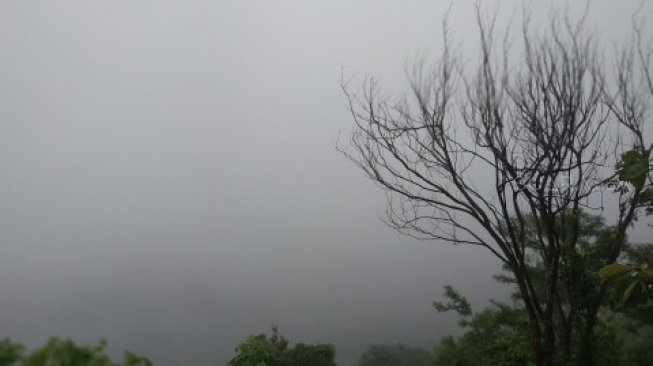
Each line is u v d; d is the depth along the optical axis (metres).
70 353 2.70
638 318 10.32
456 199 7.34
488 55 6.87
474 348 13.52
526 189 7.02
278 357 12.87
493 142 6.74
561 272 8.35
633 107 6.92
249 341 8.94
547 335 7.20
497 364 10.19
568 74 6.55
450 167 7.04
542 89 6.72
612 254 8.35
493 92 6.80
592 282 8.16
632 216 8.32
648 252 11.11
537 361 7.12
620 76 6.97
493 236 7.26
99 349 2.96
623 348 7.88
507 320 12.42
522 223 7.43
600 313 8.66
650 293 7.51
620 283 7.60
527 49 6.89
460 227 7.62
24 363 2.54
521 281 7.29
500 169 6.86
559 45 6.74
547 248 8.10
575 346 8.23
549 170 6.61
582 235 10.59
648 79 6.82
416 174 7.39
